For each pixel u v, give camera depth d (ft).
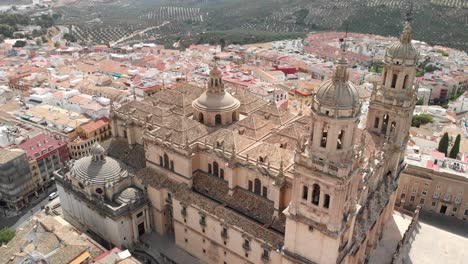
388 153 333.21
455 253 354.33
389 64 316.40
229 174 310.65
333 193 224.12
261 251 288.51
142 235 368.27
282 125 360.69
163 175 353.10
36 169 444.96
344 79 211.41
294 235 252.62
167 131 343.46
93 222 367.86
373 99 334.03
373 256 340.59
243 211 308.60
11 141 458.91
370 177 294.87
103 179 349.41
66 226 342.44
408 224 385.29
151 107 393.09
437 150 483.10
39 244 315.99
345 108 207.51
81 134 507.30
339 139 223.92
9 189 415.23
